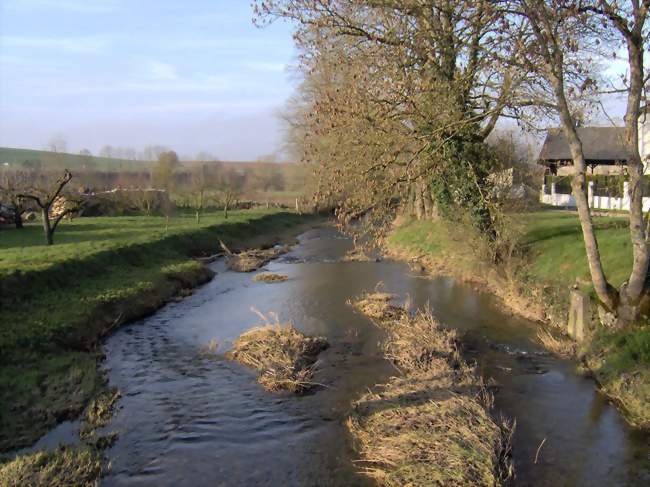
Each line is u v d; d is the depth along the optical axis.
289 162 60.91
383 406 9.10
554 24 11.02
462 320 14.80
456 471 7.02
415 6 13.42
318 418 9.13
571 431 8.49
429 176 16.75
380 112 14.30
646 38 10.83
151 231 28.08
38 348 11.54
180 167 72.94
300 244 35.62
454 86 14.97
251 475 7.43
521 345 12.60
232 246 30.97
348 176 14.19
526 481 7.15
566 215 23.89
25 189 29.62
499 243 17.77
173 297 18.45
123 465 7.69
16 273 14.45
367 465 7.61
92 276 17.41
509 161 19.55
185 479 7.34
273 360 11.41
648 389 9.09
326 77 16.22
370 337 13.53
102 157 97.06
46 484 6.92
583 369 10.88
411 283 20.23
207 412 9.43
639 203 10.62
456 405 8.77
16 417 8.88
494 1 11.12
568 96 12.66
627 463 7.56
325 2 13.63
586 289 13.38
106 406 9.51
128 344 13.34
